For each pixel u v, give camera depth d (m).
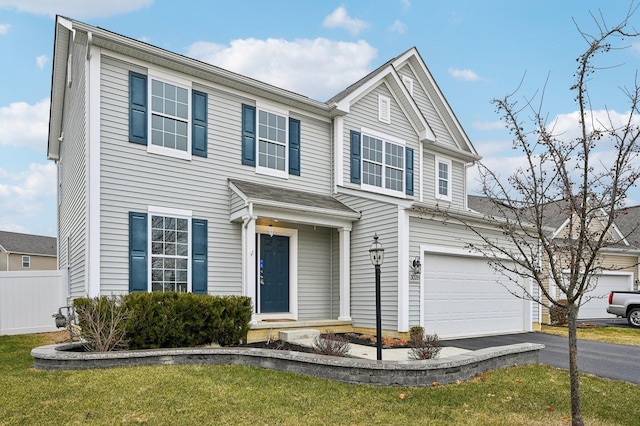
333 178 12.38
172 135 9.66
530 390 5.85
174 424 4.43
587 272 4.33
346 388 5.71
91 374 5.95
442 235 10.83
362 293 10.99
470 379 6.32
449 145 16.42
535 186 4.70
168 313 7.55
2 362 6.91
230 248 10.28
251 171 10.86
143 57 9.27
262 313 10.79
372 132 13.27
